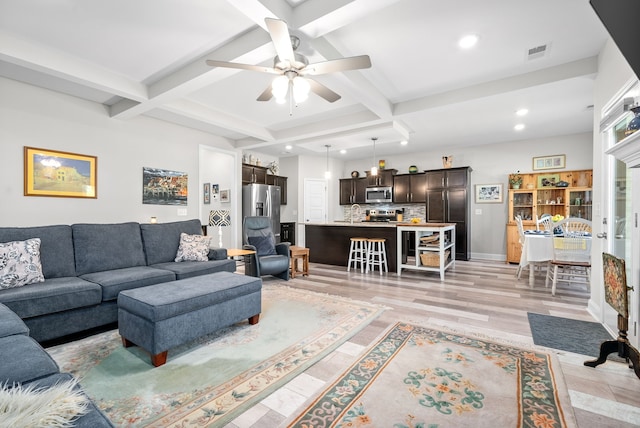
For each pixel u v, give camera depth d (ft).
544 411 5.10
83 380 6.14
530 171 20.67
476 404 5.31
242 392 5.72
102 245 10.53
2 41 8.41
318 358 7.00
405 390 5.74
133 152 15.05
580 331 8.52
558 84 10.52
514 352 7.25
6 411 2.89
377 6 6.59
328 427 4.77
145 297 7.10
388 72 10.82
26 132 11.69
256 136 17.66
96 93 12.70
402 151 24.86
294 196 26.37
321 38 8.51
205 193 23.52
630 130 5.68
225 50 9.16
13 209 11.39
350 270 17.74
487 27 8.23
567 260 12.61
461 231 21.72
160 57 9.86
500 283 14.38
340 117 15.84
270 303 11.18
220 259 12.86
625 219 8.09
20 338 4.87
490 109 14.44
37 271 8.47
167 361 6.90
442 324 9.07
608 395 5.57
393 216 26.08
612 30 4.48
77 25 8.15
